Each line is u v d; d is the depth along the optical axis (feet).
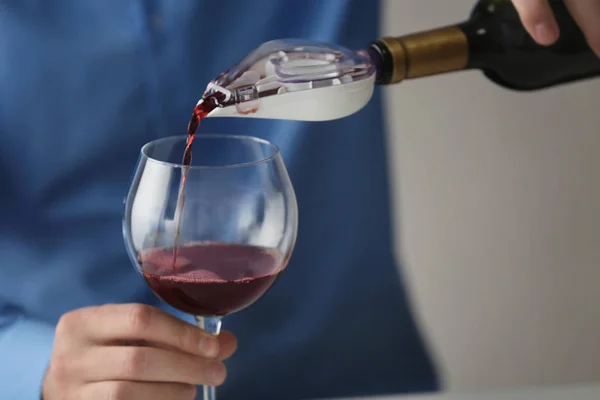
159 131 3.60
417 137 5.02
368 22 3.75
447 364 5.42
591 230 5.19
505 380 5.40
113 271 3.63
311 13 3.64
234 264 2.35
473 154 5.06
